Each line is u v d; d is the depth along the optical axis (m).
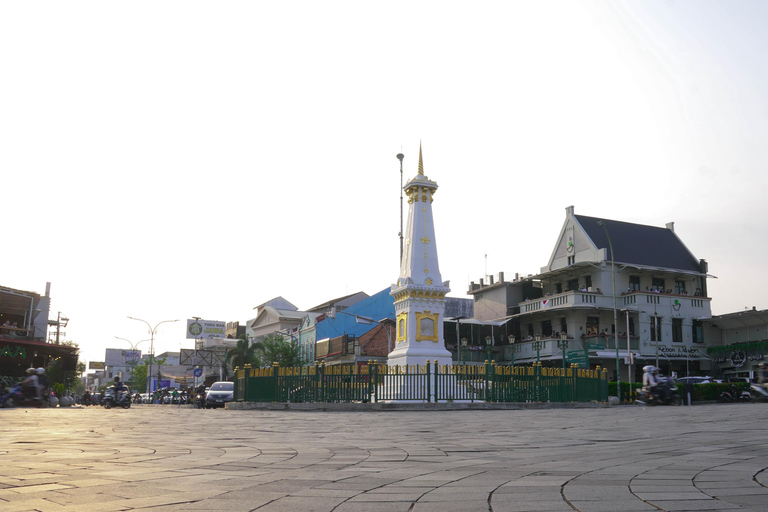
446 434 12.78
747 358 53.06
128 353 141.50
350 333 63.09
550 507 4.86
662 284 59.03
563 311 55.38
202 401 45.56
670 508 4.70
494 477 6.59
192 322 109.12
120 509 4.94
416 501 5.25
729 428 12.68
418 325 31.78
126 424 16.59
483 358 59.84
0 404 34.31
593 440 10.91
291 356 66.38
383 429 14.52
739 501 4.94
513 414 22.23
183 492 5.73
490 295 66.19
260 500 5.34
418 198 33.28
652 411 22.33
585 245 57.84
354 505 5.11
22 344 47.56
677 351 55.59
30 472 6.96
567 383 31.86
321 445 10.41
